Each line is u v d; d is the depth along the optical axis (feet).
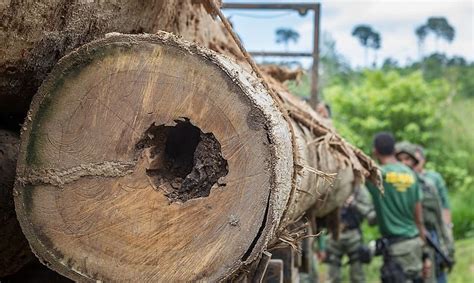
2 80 8.67
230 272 7.68
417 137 47.34
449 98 58.90
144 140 7.89
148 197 7.87
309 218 15.64
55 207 8.05
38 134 8.01
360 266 24.39
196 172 7.91
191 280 7.79
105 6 9.21
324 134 12.76
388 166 20.44
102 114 7.89
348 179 17.74
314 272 23.93
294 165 8.30
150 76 7.76
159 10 10.48
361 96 48.78
